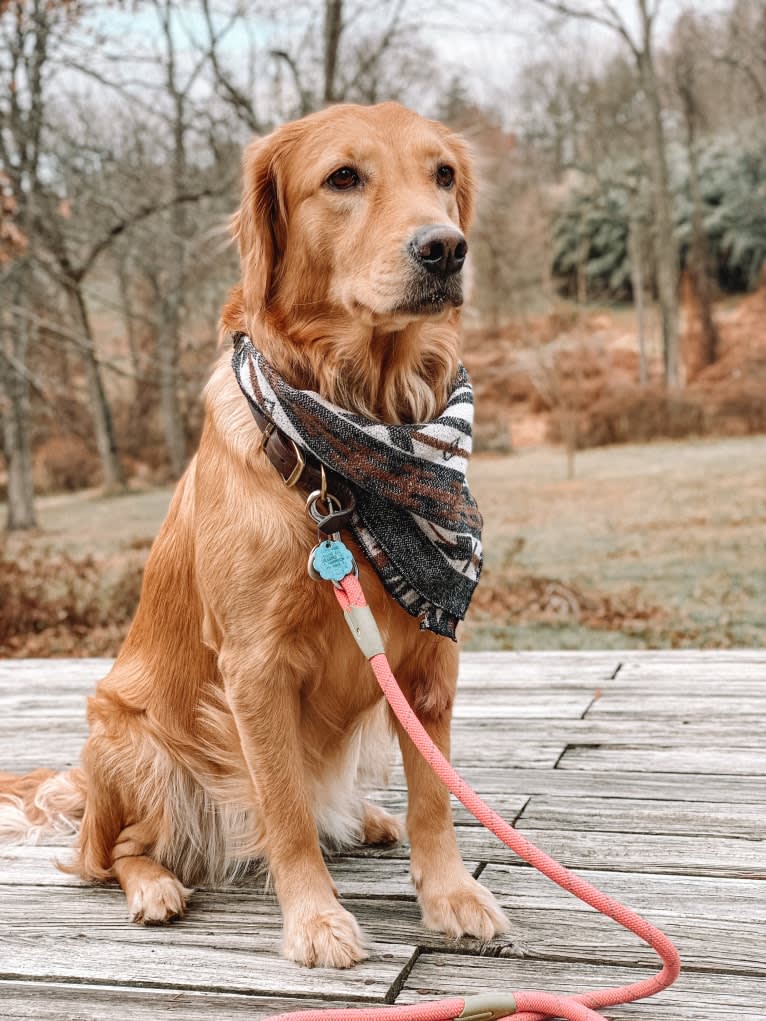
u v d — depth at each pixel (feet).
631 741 5.67
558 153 58.80
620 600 14.20
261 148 4.24
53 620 13.79
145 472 42.42
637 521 21.56
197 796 4.46
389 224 3.97
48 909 4.29
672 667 6.92
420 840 4.12
